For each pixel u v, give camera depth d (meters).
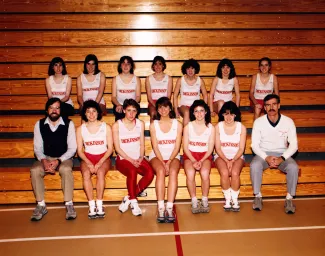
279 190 4.55
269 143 4.38
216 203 4.43
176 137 4.25
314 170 4.56
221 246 3.43
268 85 5.10
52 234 3.69
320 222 3.91
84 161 4.23
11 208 4.34
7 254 3.31
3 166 4.63
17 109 5.38
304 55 5.82
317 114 5.20
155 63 4.89
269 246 3.43
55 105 4.15
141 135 4.27
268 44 5.90
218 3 5.89
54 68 4.89
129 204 4.26
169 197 4.00
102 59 5.67
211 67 5.69
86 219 4.04
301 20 5.93
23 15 5.74
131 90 4.97
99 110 4.17
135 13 5.85
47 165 4.07
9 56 5.61
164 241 3.53
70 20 5.78
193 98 4.98
